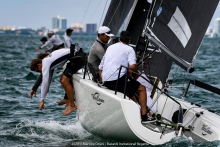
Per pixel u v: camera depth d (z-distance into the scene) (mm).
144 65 22562
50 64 20625
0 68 51281
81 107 20922
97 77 20656
